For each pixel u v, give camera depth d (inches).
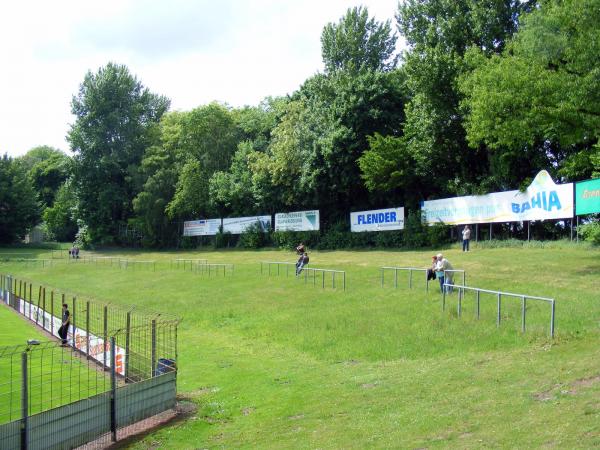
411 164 1768.0
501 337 655.8
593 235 1183.6
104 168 3284.9
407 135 1739.7
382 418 444.1
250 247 2422.5
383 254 1651.1
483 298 847.1
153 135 3324.3
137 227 3097.9
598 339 570.9
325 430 438.9
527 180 1396.4
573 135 998.4
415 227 1731.1
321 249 2066.9
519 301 792.3
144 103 3503.9
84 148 3275.1
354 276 1231.5
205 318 1053.8
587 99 897.5
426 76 1561.3
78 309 1219.9
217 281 1454.2
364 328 800.9
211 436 471.8
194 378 671.8
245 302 1140.5
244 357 762.2
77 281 1886.1
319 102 2156.7
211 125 2869.1
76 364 751.1
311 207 2231.8
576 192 1254.9
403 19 1758.1
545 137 1299.2
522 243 1405.0
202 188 2790.4
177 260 2070.6
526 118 963.3
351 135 1865.2
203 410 543.2
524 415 392.5
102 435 474.9
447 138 1651.1
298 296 1114.7
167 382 541.0
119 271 1987.0
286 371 664.4
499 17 1513.3
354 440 403.2
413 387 517.3
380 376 581.0
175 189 2957.7
